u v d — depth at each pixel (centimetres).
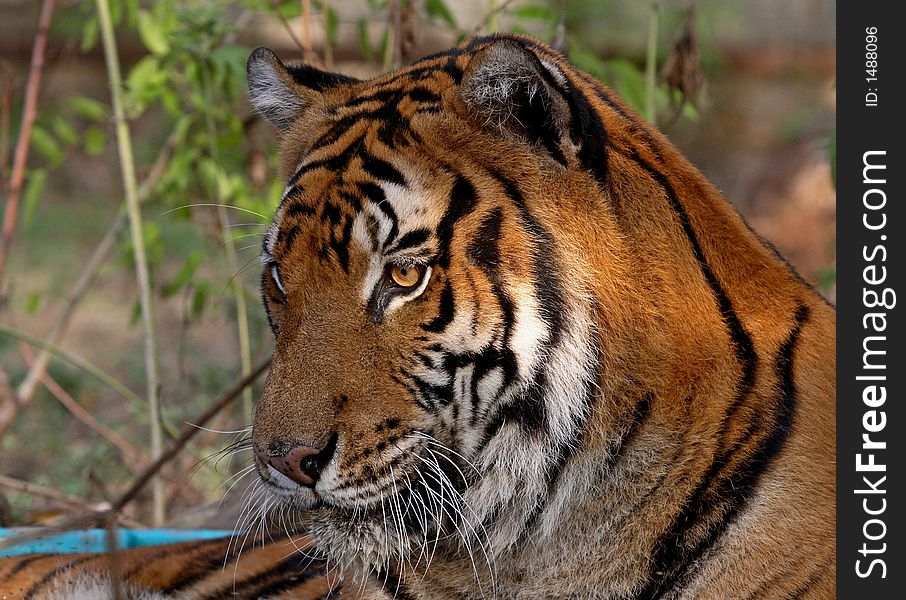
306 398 502
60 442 1213
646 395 516
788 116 2164
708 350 519
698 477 518
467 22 1547
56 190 2288
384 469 511
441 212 504
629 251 512
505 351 505
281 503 561
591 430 516
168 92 1047
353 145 529
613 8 1844
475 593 558
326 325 508
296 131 586
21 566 687
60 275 1906
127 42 1927
